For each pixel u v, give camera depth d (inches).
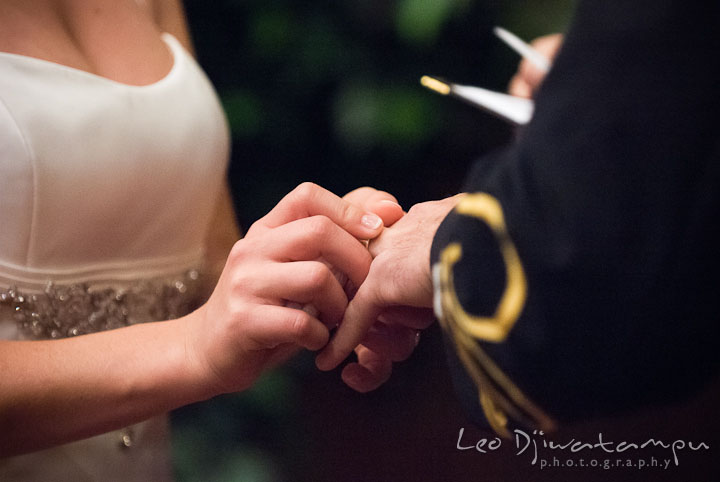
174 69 50.7
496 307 40.1
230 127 86.7
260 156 93.4
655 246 38.7
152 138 48.6
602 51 38.9
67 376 45.2
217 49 88.0
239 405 80.7
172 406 46.3
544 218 39.4
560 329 39.4
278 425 93.2
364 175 95.7
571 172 39.1
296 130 90.7
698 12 38.3
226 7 87.3
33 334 46.8
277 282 45.3
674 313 38.8
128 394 45.7
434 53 86.2
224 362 45.8
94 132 47.2
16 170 45.9
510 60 87.7
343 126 83.2
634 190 38.7
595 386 39.5
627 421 93.7
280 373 82.3
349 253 45.8
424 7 76.8
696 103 38.4
